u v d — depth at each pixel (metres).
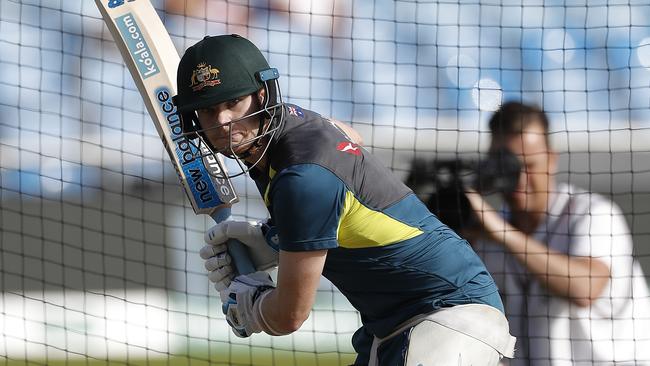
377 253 11.17
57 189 31.92
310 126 11.05
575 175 30.48
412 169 19.38
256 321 11.78
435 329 11.38
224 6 31.61
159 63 13.02
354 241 11.10
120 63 32.09
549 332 17.14
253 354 27.39
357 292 11.77
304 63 31.95
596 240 17.14
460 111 31.42
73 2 32.06
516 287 17.38
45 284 31.50
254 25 31.94
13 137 31.77
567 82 31.25
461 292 11.52
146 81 12.99
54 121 31.94
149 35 13.05
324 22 32.31
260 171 11.36
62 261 30.84
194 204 13.16
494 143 18.06
